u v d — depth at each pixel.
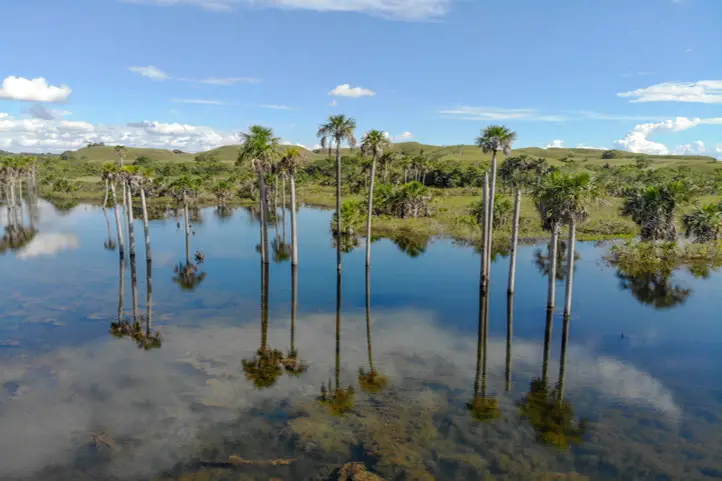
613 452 16.06
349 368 22.84
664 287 38.22
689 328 29.06
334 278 41.22
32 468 15.01
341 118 39.50
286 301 34.12
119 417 18.06
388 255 52.44
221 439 16.56
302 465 15.06
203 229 72.38
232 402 19.27
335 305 33.31
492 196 35.28
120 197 121.25
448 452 15.85
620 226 66.44
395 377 21.88
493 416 18.38
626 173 133.00
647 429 17.61
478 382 21.48
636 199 53.31
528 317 31.06
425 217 81.25
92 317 30.14
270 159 41.09
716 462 15.55
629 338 27.39
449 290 37.53
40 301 33.44
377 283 39.56
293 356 24.20
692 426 17.84
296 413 18.41
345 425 17.53
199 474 14.66
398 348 25.55
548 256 51.69
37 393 20.02
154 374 21.92
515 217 34.34
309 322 29.66
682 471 15.05
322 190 138.62
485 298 35.38
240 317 30.50
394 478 14.41
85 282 38.94
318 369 22.67
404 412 18.58
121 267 44.78
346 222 67.56
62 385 20.77
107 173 48.09
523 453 15.91
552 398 20.00
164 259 48.84
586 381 21.75
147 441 16.47
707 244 51.00
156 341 26.12
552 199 28.44
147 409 18.67
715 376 22.38
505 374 22.42
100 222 78.56
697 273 42.84
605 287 38.44
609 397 20.17
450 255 52.50
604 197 28.27
